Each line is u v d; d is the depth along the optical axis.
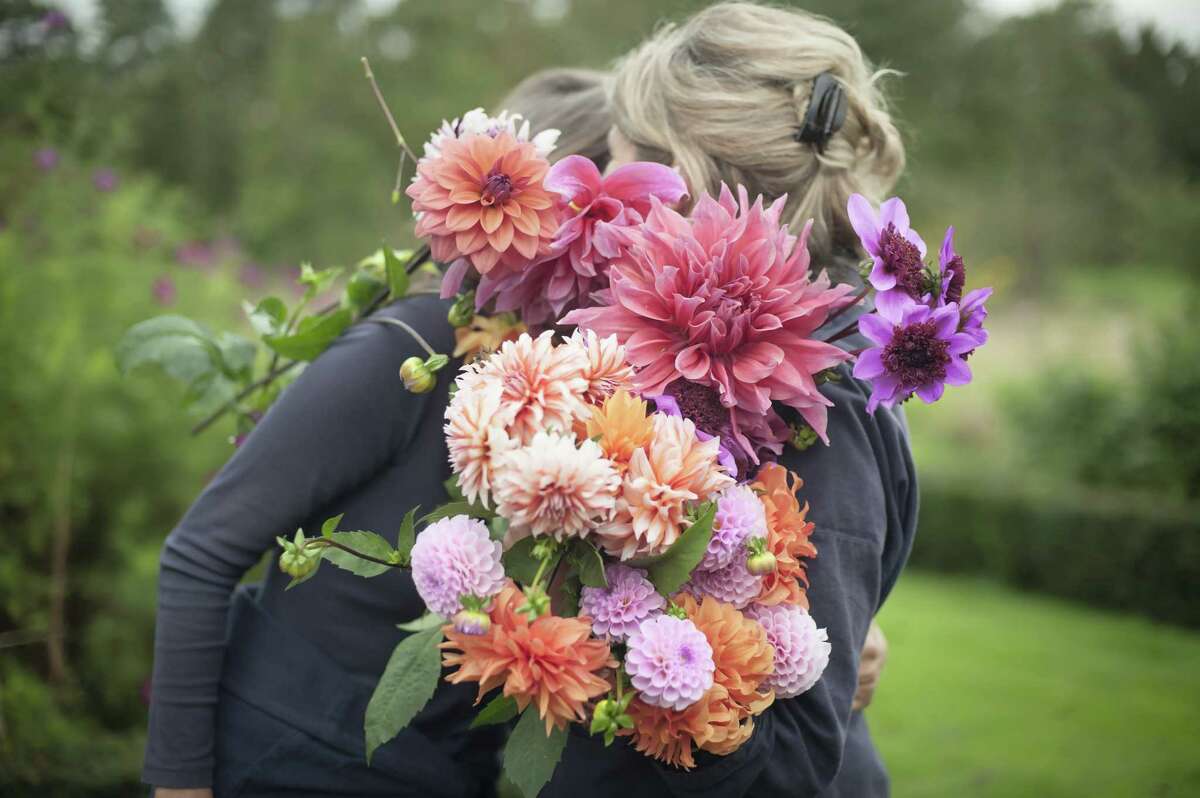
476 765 1.27
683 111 1.15
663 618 0.88
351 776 1.16
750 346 0.96
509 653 0.86
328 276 1.37
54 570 2.82
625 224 1.00
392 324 1.17
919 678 4.55
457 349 1.15
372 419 1.13
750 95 1.15
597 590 0.91
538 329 1.12
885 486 1.13
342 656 1.18
